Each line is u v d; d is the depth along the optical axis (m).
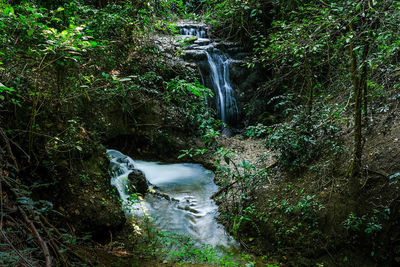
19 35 3.21
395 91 4.56
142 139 7.09
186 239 4.43
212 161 7.03
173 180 6.36
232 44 9.98
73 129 4.15
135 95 6.96
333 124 5.22
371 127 4.73
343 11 3.20
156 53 7.65
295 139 4.96
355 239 3.80
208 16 6.81
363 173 4.18
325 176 4.54
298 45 3.60
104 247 3.89
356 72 3.66
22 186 3.05
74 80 4.27
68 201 3.89
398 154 4.05
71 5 5.22
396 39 2.96
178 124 7.37
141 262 3.77
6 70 3.30
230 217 4.90
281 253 4.08
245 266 3.86
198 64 8.77
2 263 2.10
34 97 3.36
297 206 4.38
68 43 2.94
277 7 7.78
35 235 2.43
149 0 7.05
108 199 4.45
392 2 2.89
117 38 6.68
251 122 9.32
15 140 3.48
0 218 2.53
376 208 3.83
